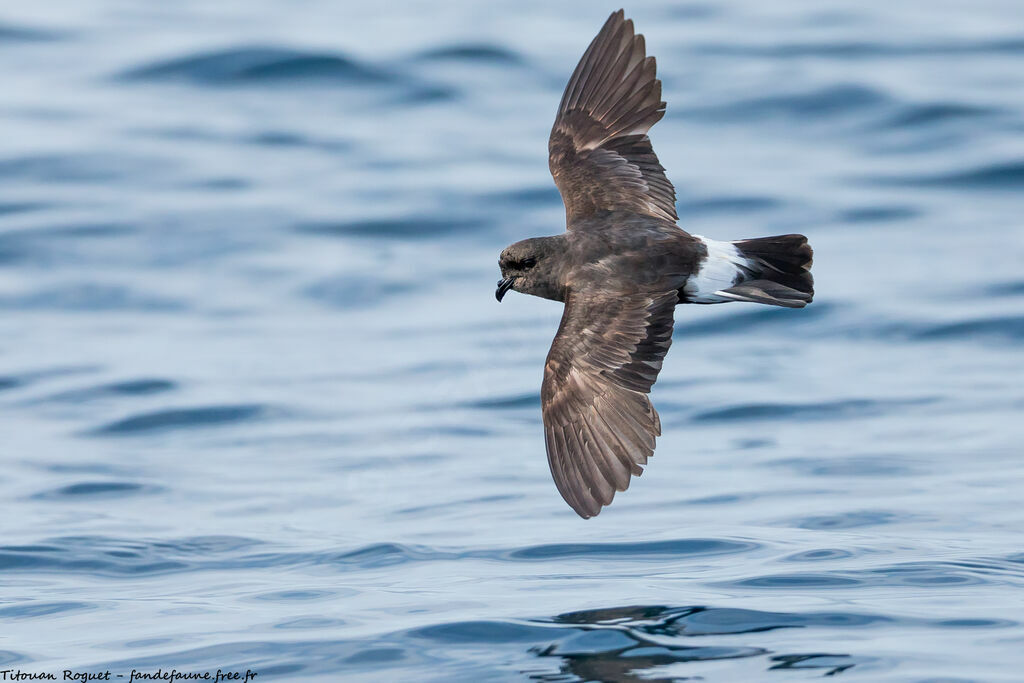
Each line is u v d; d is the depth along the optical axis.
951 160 22.97
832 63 27.38
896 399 14.98
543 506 12.11
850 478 12.48
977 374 15.68
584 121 9.44
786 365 16.39
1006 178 22.23
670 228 8.76
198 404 15.63
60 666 8.77
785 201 21.64
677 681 8.06
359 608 9.60
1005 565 9.92
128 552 11.23
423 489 12.80
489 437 14.42
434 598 9.72
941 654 8.28
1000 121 24.14
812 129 24.72
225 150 24.38
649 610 9.24
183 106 26.25
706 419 14.73
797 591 9.55
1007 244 19.80
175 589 10.35
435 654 8.66
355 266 20.11
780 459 13.18
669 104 25.83
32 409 15.72
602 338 8.17
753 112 25.42
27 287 19.55
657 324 8.18
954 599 9.25
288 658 8.71
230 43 28.55
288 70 27.52
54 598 10.20
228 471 13.58
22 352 17.45
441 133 25.02
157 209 21.97
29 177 23.09
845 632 8.70
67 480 13.33
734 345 17.30
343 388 16.06
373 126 25.45
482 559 10.71
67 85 27.25
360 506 12.34
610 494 7.85
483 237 21.05
